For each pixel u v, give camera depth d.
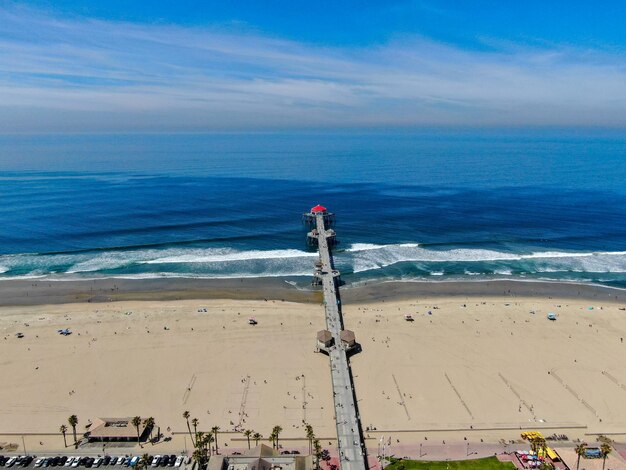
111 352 105.81
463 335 114.75
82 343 109.56
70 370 98.75
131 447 78.44
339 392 90.56
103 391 92.25
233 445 78.88
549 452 75.44
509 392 92.69
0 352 104.69
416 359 103.88
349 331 109.31
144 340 111.25
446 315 126.12
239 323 120.69
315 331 116.56
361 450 75.62
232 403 89.12
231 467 72.25
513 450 78.06
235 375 97.88
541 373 98.81
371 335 114.56
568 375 98.19
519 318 124.19
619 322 121.88
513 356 105.25
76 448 78.19
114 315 124.94
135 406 88.12
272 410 87.19
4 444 78.56
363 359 103.81
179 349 107.44
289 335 114.44
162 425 83.38
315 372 99.06
